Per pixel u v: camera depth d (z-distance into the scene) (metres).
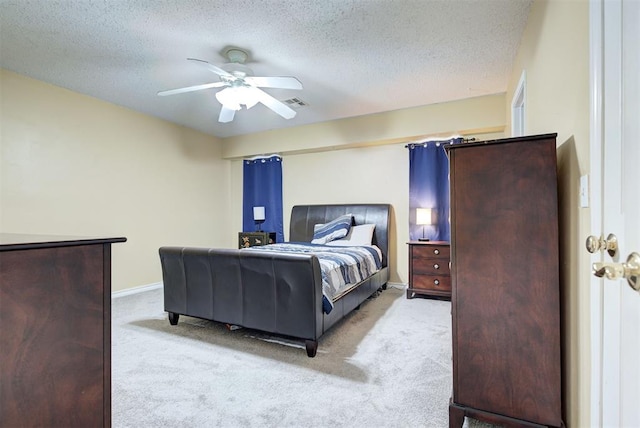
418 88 3.48
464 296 1.54
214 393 1.87
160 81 3.26
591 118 1.04
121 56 2.75
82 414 0.96
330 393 1.87
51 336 0.89
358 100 3.83
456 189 1.57
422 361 2.25
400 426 1.59
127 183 4.06
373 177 4.71
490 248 1.50
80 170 3.58
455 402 1.55
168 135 4.61
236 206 5.75
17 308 0.82
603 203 0.95
